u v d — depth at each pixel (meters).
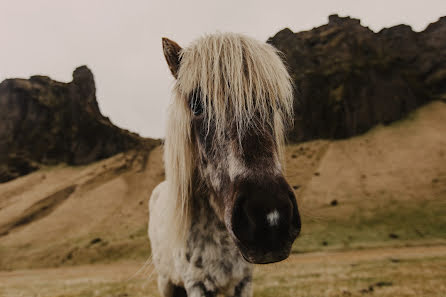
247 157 1.36
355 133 55.50
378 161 44.91
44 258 33.62
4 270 31.45
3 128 76.31
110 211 46.50
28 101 80.50
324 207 34.25
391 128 54.78
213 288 1.87
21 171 68.50
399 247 21.80
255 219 1.22
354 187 38.75
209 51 1.64
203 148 1.65
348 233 26.69
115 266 26.16
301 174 43.38
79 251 33.94
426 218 27.41
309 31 78.81
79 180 60.50
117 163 66.62
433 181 36.19
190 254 1.92
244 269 1.90
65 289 11.20
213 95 1.54
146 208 46.06
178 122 1.84
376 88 60.84
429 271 8.70
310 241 25.14
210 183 1.72
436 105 59.41
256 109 1.49
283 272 10.57
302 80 61.25
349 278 8.42
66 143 75.31
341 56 68.44
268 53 1.74
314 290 6.94
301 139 55.59
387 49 73.81
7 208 52.50
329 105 58.94
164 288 2.70
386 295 5.96
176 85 1.85
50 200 53.03
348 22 82.12
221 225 1.86
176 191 1.97
